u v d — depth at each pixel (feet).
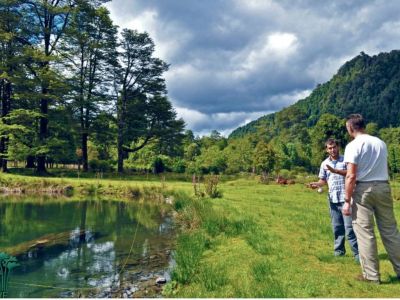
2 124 102.83
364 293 15.78
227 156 188.14
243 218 34.53
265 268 19.38
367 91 644.27
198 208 41.19
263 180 97.45
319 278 17.84
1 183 79.71
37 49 109.70
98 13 126.93
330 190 21.98
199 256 23.80
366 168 16.81
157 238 33.63
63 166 169.37
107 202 62.85
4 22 108.17
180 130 145.38
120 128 136.36
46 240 33.04
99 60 132.98
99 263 25.80
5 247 30.42
